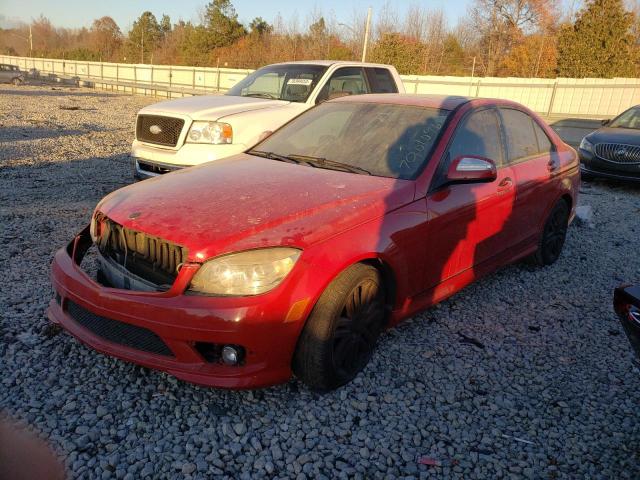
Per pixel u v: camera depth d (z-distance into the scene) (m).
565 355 3.57
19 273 4.28
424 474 2.48
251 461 2.49
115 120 16.50
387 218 3.12
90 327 2.91
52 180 7.64
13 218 5.70
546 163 4.72
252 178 3.37
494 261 4.23
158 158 6.29
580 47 31.14
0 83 31.92
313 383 2.88
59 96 25.38
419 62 37.28
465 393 3.10
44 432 2.59
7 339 3.32
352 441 2.66
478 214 3.81
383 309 3.22
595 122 15.61
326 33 49.81
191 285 2.61
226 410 2.81
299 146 4.06
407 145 3.70
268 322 2.60
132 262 2.92
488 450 2.66
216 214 2.83
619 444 2.74
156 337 2.67
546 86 19.62
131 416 2.73
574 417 2.94
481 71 42.53
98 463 2.42
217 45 56.50
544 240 4.96
